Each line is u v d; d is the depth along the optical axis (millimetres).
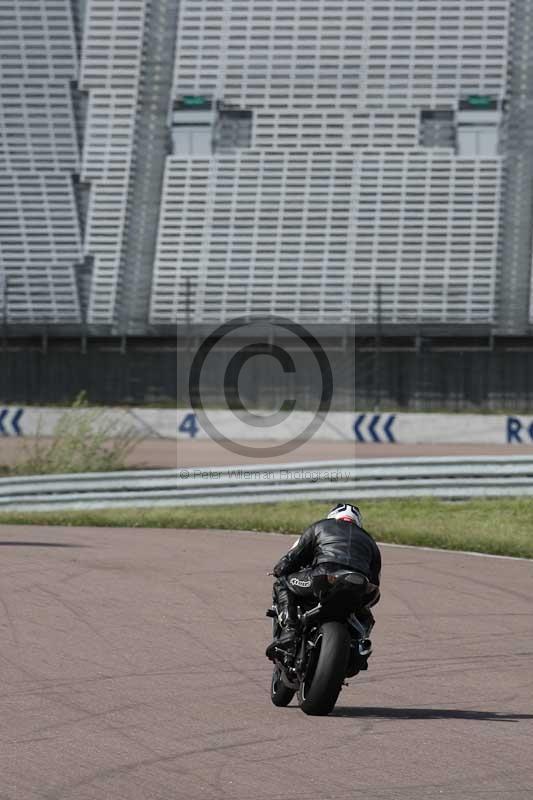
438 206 169000
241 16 190125
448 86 181500
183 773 20547
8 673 29688
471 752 22234
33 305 161750
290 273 163250
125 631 35844
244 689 28406
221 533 64000
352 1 190375
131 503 75125
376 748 22516
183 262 165875
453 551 56531
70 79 186250
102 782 19891
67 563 51094
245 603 41312
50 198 174625
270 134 179000
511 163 172375
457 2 187875
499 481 73562
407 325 140375
